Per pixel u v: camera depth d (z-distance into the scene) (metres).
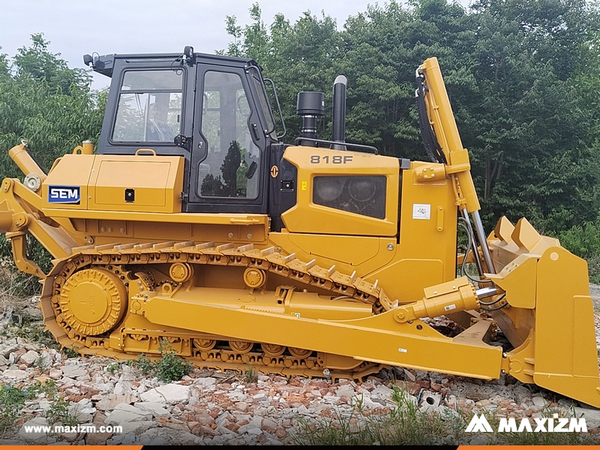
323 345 4.60
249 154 5.21
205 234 5.20
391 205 4.98
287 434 3.75
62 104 9.10
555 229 18.47
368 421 3.96
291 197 5.16
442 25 19.84
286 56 21.45
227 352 5.02
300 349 4.85
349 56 19.05
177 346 5.10
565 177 18.27
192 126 5.10
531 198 19.38
